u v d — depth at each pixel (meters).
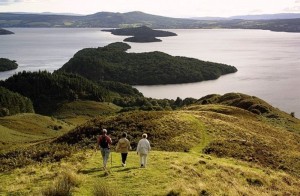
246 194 19.73
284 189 23.72
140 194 16.97
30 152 32.91
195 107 82.50
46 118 137.38
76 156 26.92
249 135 45.97
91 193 16.95
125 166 23.09
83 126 45.72
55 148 34.34
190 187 18.30
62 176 18.95
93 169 22.09
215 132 43.84
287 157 36.97
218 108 76.19
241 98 110.06
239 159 33.16
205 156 30.50
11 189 18.09
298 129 79.06
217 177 22.22
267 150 38.84
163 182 19.09
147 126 42.34
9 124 114.44
